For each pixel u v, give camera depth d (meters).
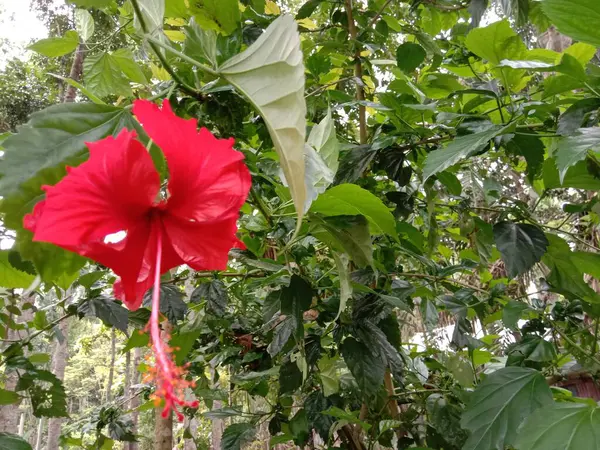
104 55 1.56
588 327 1.74
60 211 0.71
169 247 0.85
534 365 1.89
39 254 0.83
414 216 2.43
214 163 0.80
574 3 0.99
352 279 1.70
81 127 0.90
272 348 1.62
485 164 2.78
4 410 5.05
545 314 1.77
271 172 1.41
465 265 1.95
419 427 1.92
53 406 1.88
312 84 2.16
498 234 1.48
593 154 1.45
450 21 2.58
